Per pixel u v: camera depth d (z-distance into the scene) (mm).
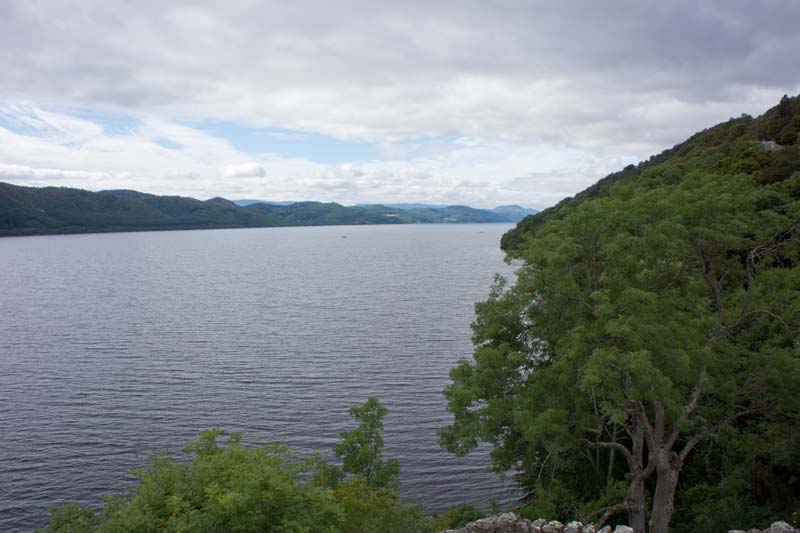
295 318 90062
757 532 15391
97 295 118125
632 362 17625
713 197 21969
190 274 160250
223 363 63656
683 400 23000
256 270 171125
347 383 56531
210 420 47500
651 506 26094
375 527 19188
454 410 24219
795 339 22406
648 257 22750
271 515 15508
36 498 36344
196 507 15859
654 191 23969
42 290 126750
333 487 24562
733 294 27422
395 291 120250
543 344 26109
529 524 16734
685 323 22172
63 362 64375
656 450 20797
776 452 20734
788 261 32219
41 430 45719
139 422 47156
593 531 16047
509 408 22781
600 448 30172
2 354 68062
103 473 39156
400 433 44844
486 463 40250
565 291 21781
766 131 86125
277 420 47312
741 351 23359
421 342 72625
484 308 28234
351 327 82375
